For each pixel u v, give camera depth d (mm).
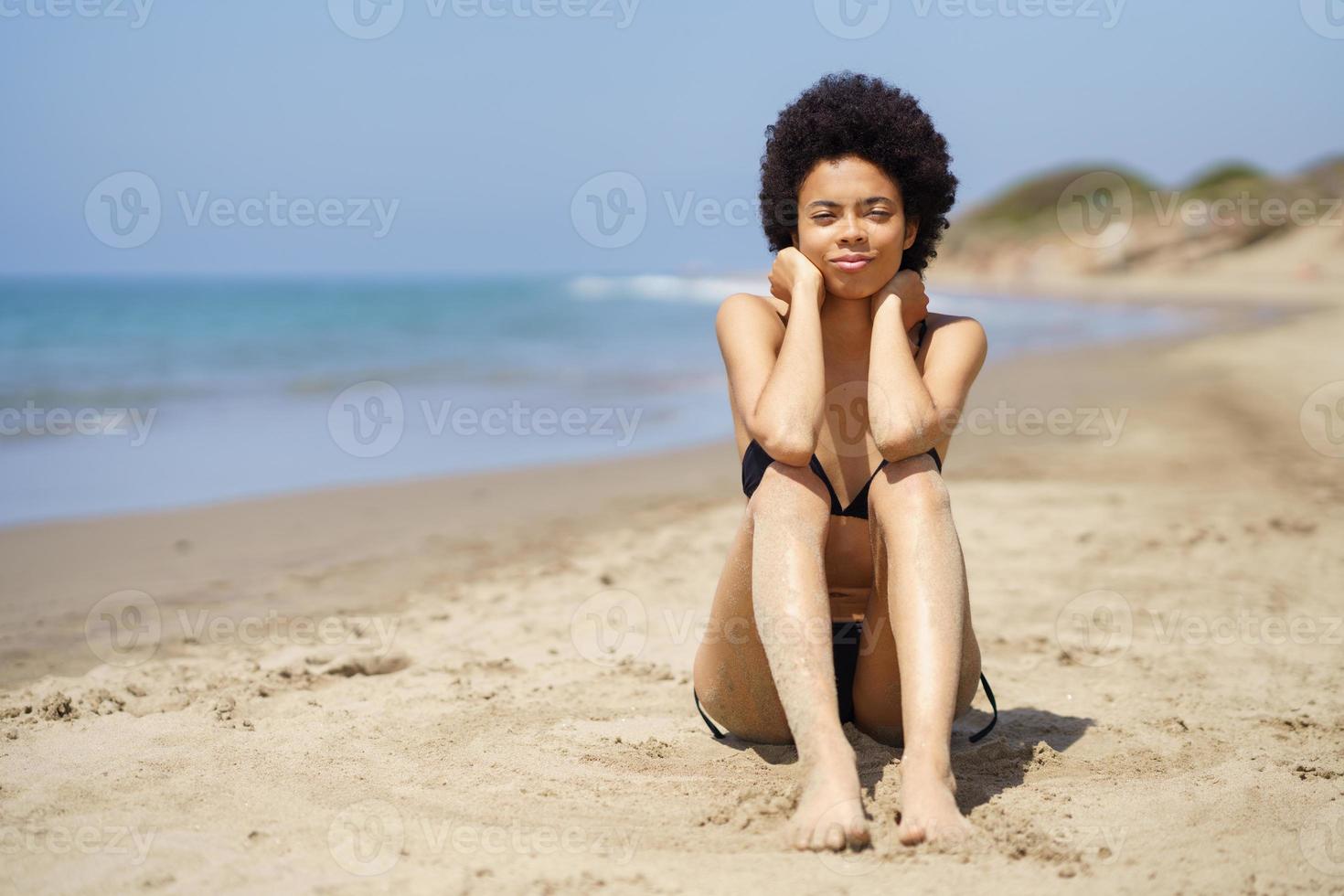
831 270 2760
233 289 79812
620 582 5188
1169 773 2814
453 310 40844
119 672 3744
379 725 3164
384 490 7758
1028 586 5020
